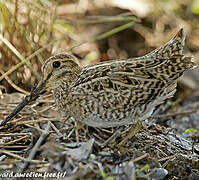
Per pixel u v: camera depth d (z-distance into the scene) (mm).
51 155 9570
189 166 10461
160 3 18594
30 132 10961
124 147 10531
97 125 10664
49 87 10789
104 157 9844
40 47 14156
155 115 13227
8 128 11258
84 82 10547
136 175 9492
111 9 17922
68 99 10664
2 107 12227
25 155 10133
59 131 10883
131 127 10617
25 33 13688
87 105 10430
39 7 14055
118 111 10391
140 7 18156
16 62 13641
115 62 10766
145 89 10391
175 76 10508
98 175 9242
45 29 14438
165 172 9797
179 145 11336
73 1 17922
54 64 10664
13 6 14055
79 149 9789
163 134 11664
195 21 18906
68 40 16219
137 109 10469
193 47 17953
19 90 13180
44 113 11750
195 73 16578
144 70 10484
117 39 17656
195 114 14617
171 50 10633
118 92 10359
